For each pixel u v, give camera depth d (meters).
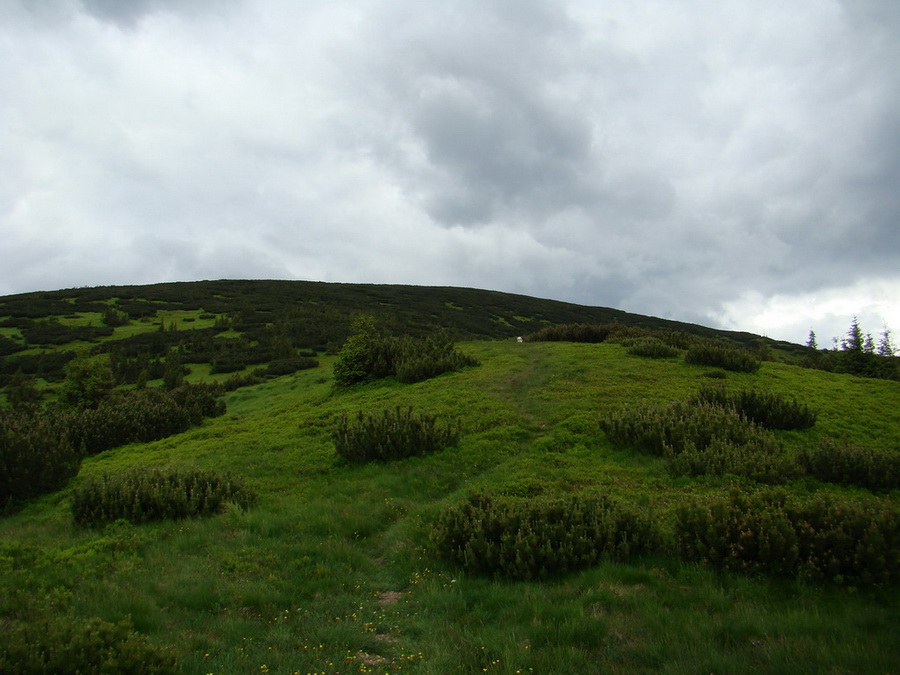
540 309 101.06
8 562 8.01
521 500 9.84
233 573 8.03
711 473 12.16
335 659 5.67
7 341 58.12
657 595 6.87
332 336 61.72
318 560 8.83
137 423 22.88
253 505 12.56
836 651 5.03
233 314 72.94
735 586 7.05
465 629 6.34
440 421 19.05
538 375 25.27
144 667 4.86
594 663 5.28
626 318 102.50
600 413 18.42
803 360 39.81
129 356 54.28
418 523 10.51
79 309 75.00
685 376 24.17
